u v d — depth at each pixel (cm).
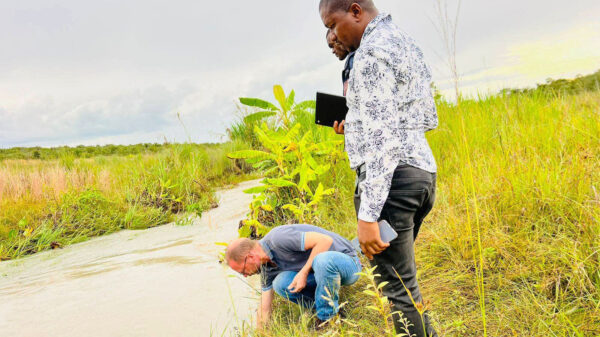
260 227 378
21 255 539
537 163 340
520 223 291
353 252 277
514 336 198
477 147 479
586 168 308
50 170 918
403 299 178
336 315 246
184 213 699
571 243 248
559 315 206
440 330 220
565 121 454
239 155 380
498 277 259
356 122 170
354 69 163
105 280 389
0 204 718
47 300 349
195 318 288
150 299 328
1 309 336
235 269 270
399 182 166
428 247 315
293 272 273
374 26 174
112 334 272
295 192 455
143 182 785
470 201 341
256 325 268
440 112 594
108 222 645
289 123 407
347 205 436
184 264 413
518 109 564
